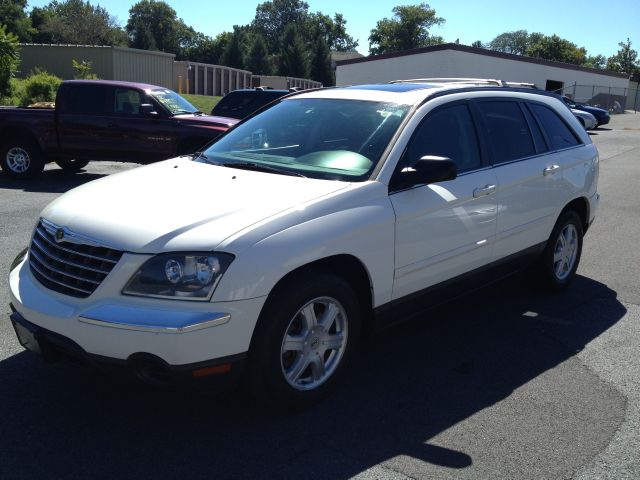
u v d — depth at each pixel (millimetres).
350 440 3350
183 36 113250
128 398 3715
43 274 3443
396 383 4031
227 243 3115
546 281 5723
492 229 4695
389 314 4004
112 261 3143
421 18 93375
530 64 41000
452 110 4602
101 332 3049
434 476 3057
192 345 2998
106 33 73188
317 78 81688
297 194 3598
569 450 3316
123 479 2973
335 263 3705
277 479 3002
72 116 11523
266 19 125375
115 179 4066
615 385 4082
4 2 76750
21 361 4133
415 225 3988
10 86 23016
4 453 3143
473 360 4418
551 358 4480
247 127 4906
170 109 11594
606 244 7926
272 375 3340
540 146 5406
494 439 3404
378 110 4398
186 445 3260
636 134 27438
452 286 4465
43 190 10648
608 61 100500
